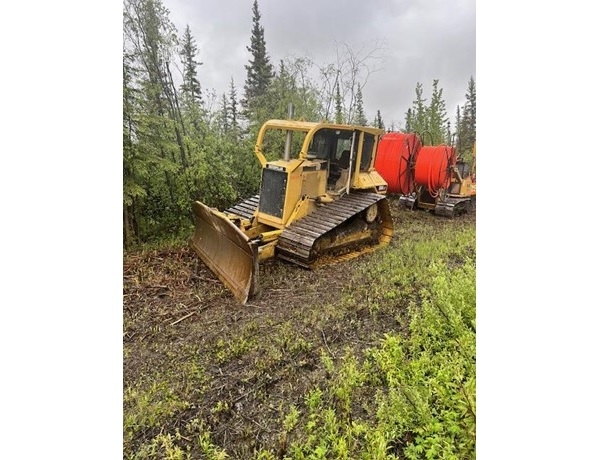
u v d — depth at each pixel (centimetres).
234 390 294
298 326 380
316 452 232
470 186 943
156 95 664
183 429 259
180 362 331
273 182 552
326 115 1132
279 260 546
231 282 469
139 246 627
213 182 741
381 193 691
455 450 223
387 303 416
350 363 306
